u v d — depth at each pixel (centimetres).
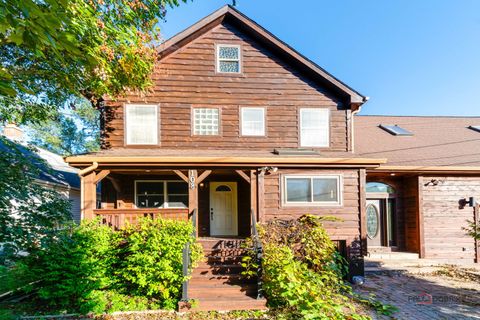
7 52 548
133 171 836
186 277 572
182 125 899
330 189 842
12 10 163
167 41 882
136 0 607
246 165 795
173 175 980
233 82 930
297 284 474
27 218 484
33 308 571
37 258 583
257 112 929
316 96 947
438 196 1008
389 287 725
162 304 583
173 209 754
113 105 878
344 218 832
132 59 634
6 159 488
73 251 582
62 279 585
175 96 902
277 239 721
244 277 654
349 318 473
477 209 1009
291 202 829
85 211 725
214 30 939
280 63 948
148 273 602
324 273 617
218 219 994
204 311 557
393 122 1357
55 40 194
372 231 1067
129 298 605
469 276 827
